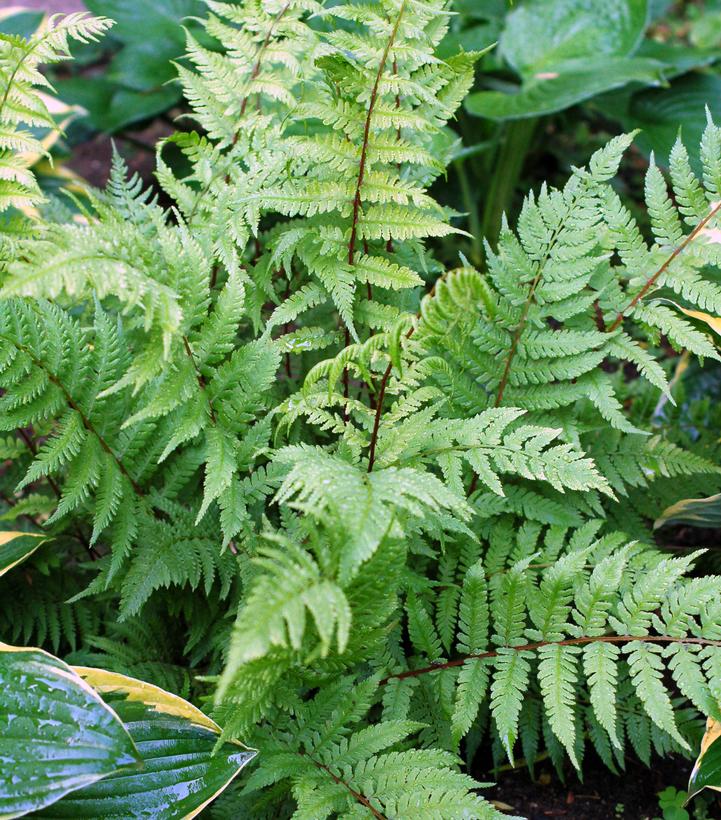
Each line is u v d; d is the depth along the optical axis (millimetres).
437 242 2574
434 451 1601
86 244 1480
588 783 1707
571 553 1582
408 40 1651
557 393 1679
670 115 2238
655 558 1647
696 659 1540
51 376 1605
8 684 1504
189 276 1544
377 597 1502
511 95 2207
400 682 1625
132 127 2648
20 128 2330
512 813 1676
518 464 1573
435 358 1577
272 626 1392
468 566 1671
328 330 1755
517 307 1668
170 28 2506
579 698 1694
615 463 1734
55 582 1731
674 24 3734
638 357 1657
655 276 1660
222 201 1630
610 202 1663
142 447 1656
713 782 1560
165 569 1618
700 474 1767
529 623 1688
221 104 1718
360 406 1600
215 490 1546
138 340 1724
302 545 1602
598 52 2303
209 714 1610
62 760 1480
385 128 1641
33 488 1829
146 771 1532
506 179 2443
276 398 1725
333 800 1517
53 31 1609
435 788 1518
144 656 1686
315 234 1636
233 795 1615
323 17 1660
